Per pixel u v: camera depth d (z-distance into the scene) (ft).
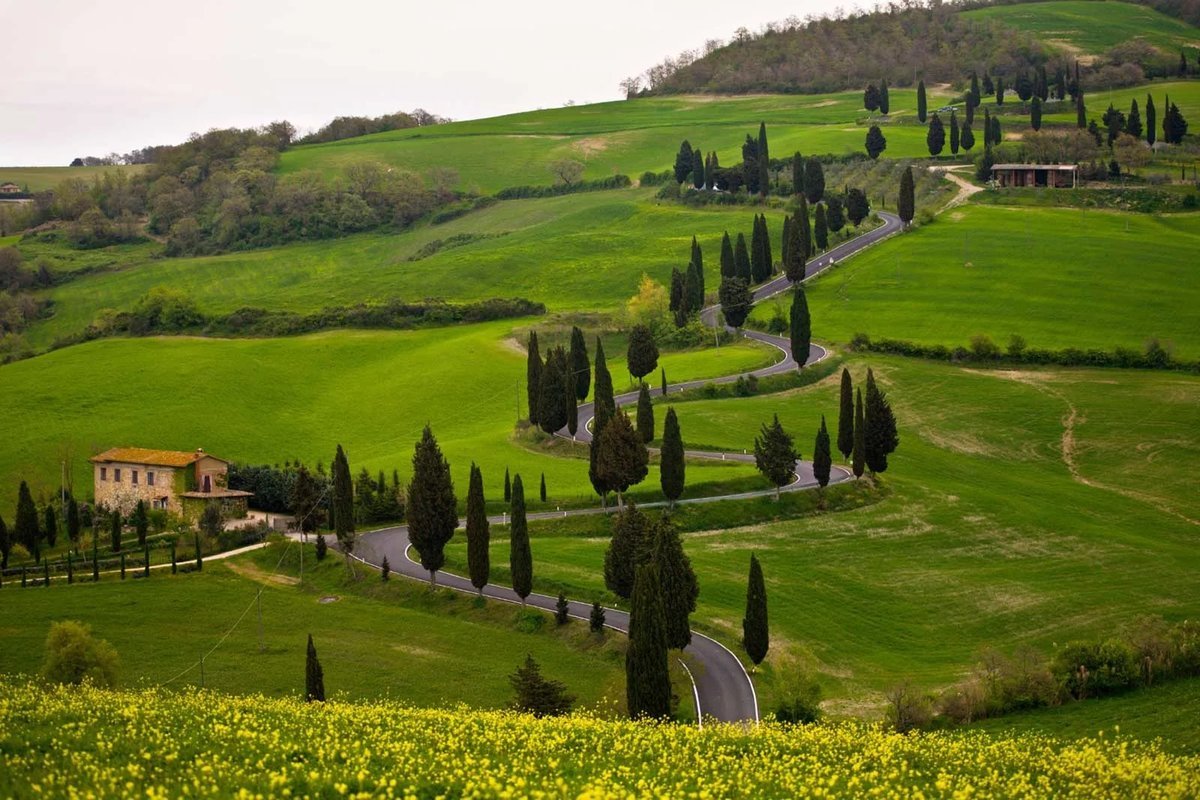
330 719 282.97
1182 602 516.32
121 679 426.10
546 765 244.01
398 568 561.84
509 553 566.36
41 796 193.57
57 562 606.96
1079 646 392.88
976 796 246.68
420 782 219.41
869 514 628.28
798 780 246.27
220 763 222.89
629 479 609.01
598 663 439.22
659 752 268.82
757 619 423.64
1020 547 589.73
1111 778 261.85
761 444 640.17
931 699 380.99
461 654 453.17
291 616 504.84
